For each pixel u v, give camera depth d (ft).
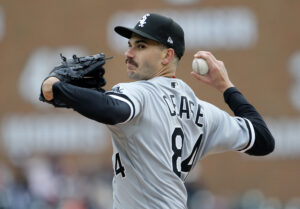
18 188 123.85
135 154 38.32
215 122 42.04
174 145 39.32
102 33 160.45
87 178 133.49
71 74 36.83
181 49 41.39
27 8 162.71
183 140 40.04
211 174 155.12
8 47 163.12
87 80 38.14
